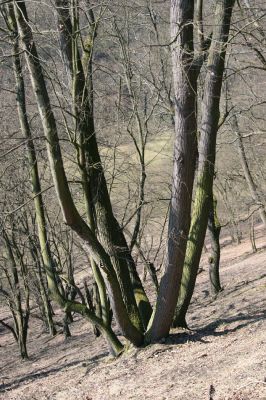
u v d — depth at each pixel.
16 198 15.11
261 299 14.99
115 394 8.98
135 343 11.02
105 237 11.52
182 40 10.05
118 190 14.91
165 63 13.26
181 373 9.05
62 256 20.77
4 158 11.19
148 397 8.27
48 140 9.64
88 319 11.58
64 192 9.70
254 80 14.59
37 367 15.79
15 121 12.66
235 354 9.27
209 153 11.00
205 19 11.62
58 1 10.11
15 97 11.91
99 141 12.32
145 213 16.22
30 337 22.72
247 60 12.70
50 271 11.59
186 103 10.19
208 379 8.35
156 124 14.91
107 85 12.59
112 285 10.45
